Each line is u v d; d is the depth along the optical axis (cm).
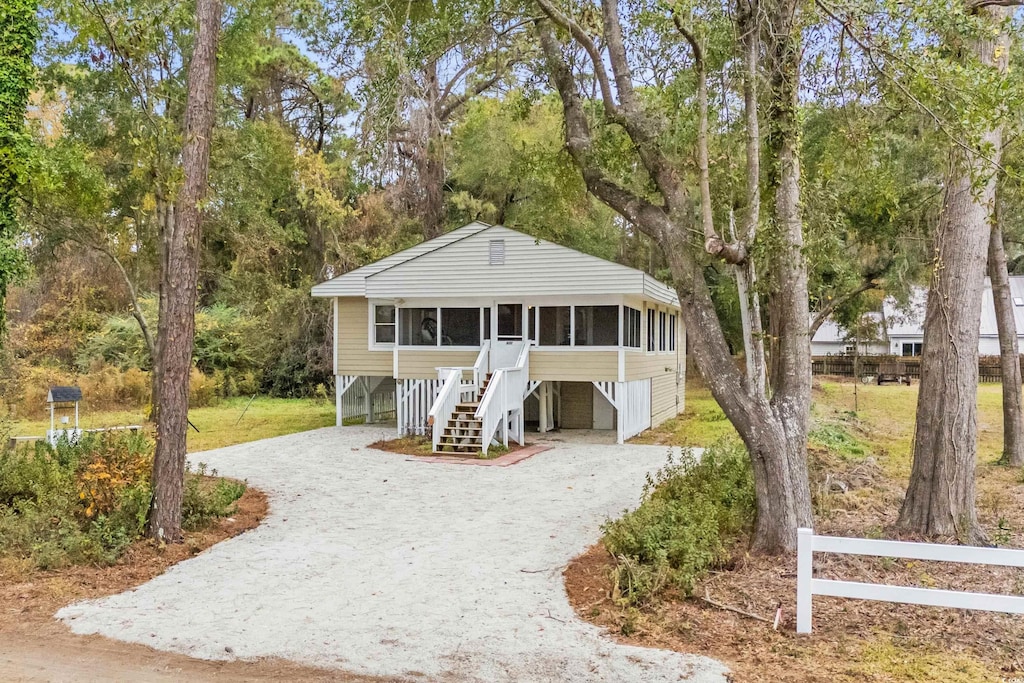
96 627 592
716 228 857
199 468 1260
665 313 2238
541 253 1712
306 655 534
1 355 2403
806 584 559
